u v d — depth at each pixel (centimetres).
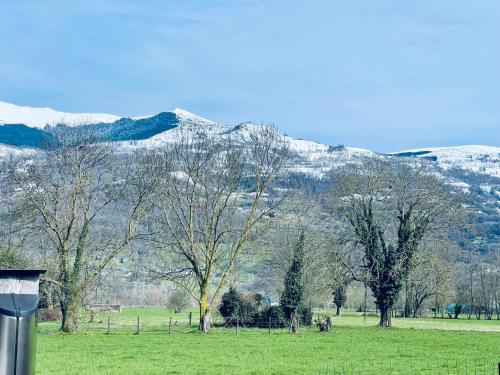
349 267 7425
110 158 6253
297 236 7325
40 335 5803
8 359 1034
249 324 7188
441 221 7362
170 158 6475
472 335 6359
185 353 4466
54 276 6134
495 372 3503
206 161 6544
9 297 1066
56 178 6003
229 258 6675
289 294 7012
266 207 6656
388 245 7462
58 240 6066
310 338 5834
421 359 4228
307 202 7519
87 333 6100
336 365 3869
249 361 4050
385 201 7406
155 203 6297
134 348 4791
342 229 7531
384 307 7575
